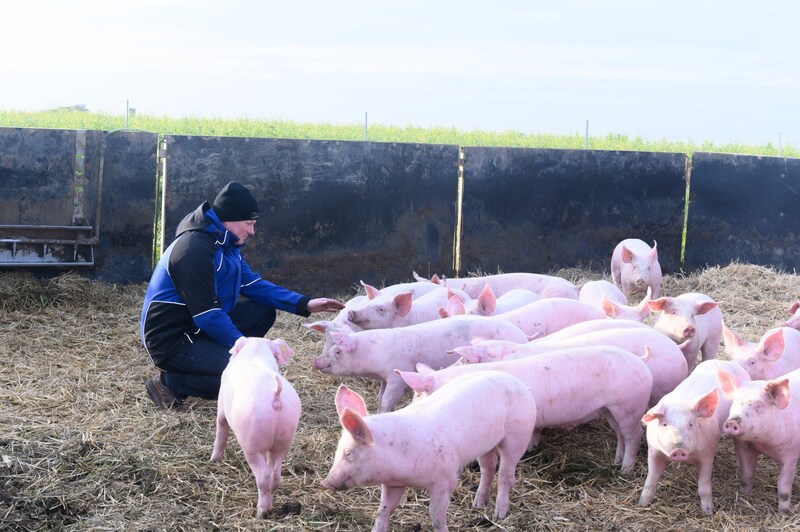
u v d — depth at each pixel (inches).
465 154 406.0
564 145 1135.6
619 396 199.3
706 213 445.7
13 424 211.0
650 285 345.1
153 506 174.9
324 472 193.9
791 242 451.5
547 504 184.4
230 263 233.6
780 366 229.8
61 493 176.9
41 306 322.7
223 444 195.5
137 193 358.6
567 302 258.8
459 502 183.9
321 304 250.7
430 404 166.4
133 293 348.2
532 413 179.3
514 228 420.5
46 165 343.3
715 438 182.4
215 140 366.6
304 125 1159.6
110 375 256.8
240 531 166.7
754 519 181.6
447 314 244.5
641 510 183.3
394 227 399.9
